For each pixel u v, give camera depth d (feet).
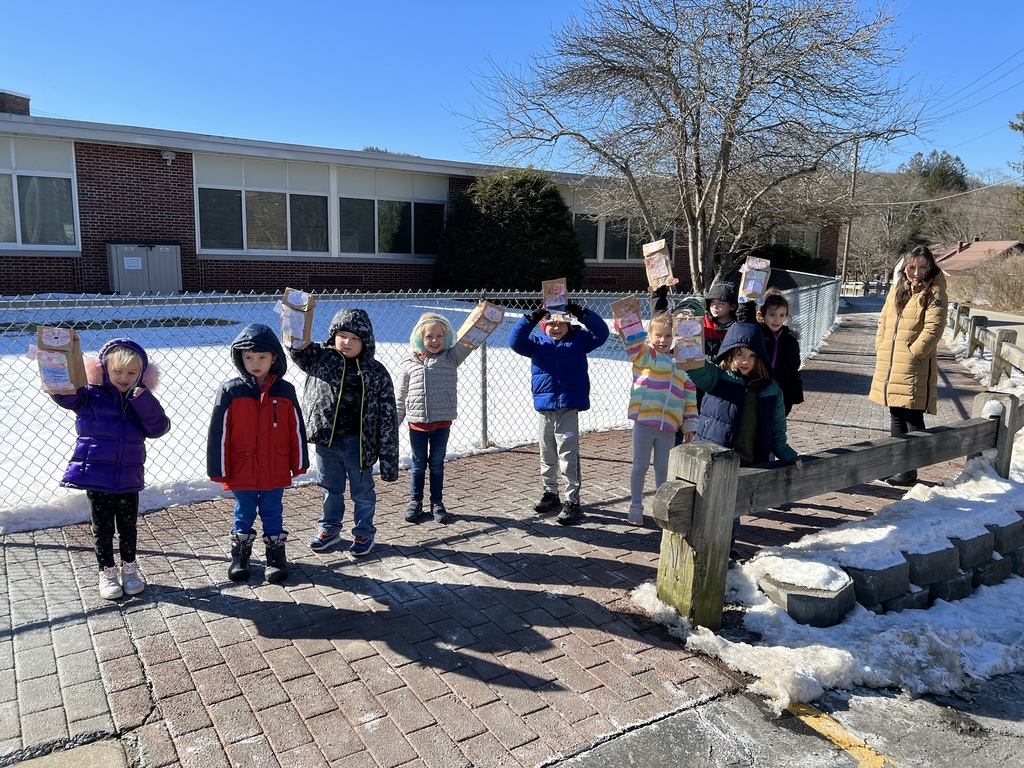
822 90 38.65
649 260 15.74
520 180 59.88
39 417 22.04
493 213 59.52
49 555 12.89
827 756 8.36
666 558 11.14
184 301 16.24
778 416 12.77
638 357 14.40
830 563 11.81
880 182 142.61
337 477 12.96
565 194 71.15
